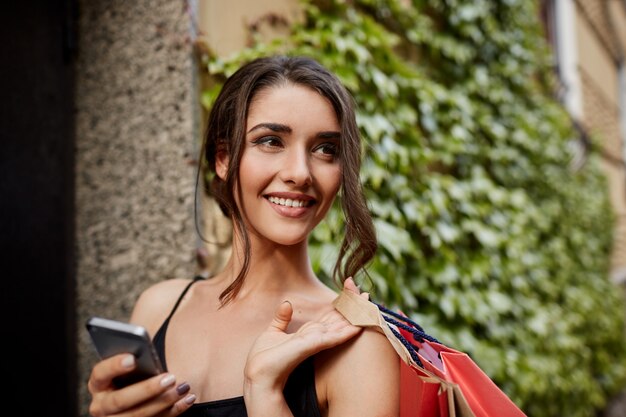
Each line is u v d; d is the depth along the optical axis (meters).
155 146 1.67
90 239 1.69
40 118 1.64
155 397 0.86
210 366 1.01
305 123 0.98
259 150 1.00
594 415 4.33
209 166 1.18
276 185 0.99
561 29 5.96
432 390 0.82
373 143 2.05
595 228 5.33
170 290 1.22
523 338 3.03
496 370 2.51
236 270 1.13
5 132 1.59
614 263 6.23
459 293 2.57
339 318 0.95
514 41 3.76
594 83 6.92
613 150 7.63
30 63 1.63
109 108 1.71
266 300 1.07
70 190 1.67
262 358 0.88
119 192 1.68
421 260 2.36
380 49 2.27
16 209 1.59
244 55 1.76
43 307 1.60
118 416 0.86
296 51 1.92
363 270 1.10
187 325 1.10
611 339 4.86
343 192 1.03
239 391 0.97
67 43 1.68
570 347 3.60
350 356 0.91
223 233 1.70
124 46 1.71
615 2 8.33
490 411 0.88
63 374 1.61
